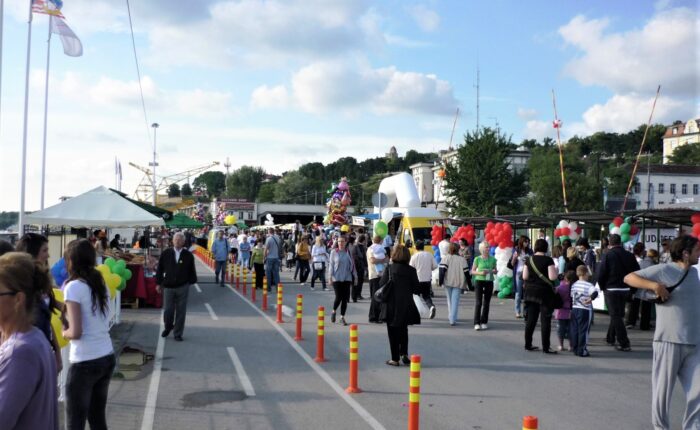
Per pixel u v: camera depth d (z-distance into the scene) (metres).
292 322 13.36
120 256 16.50
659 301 5.56
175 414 6.55
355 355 7.55
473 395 7.47
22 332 2.71
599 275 10.83
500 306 17.05
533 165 67.94
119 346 10.45
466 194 47.28
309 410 6.72
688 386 5.48
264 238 26.66
